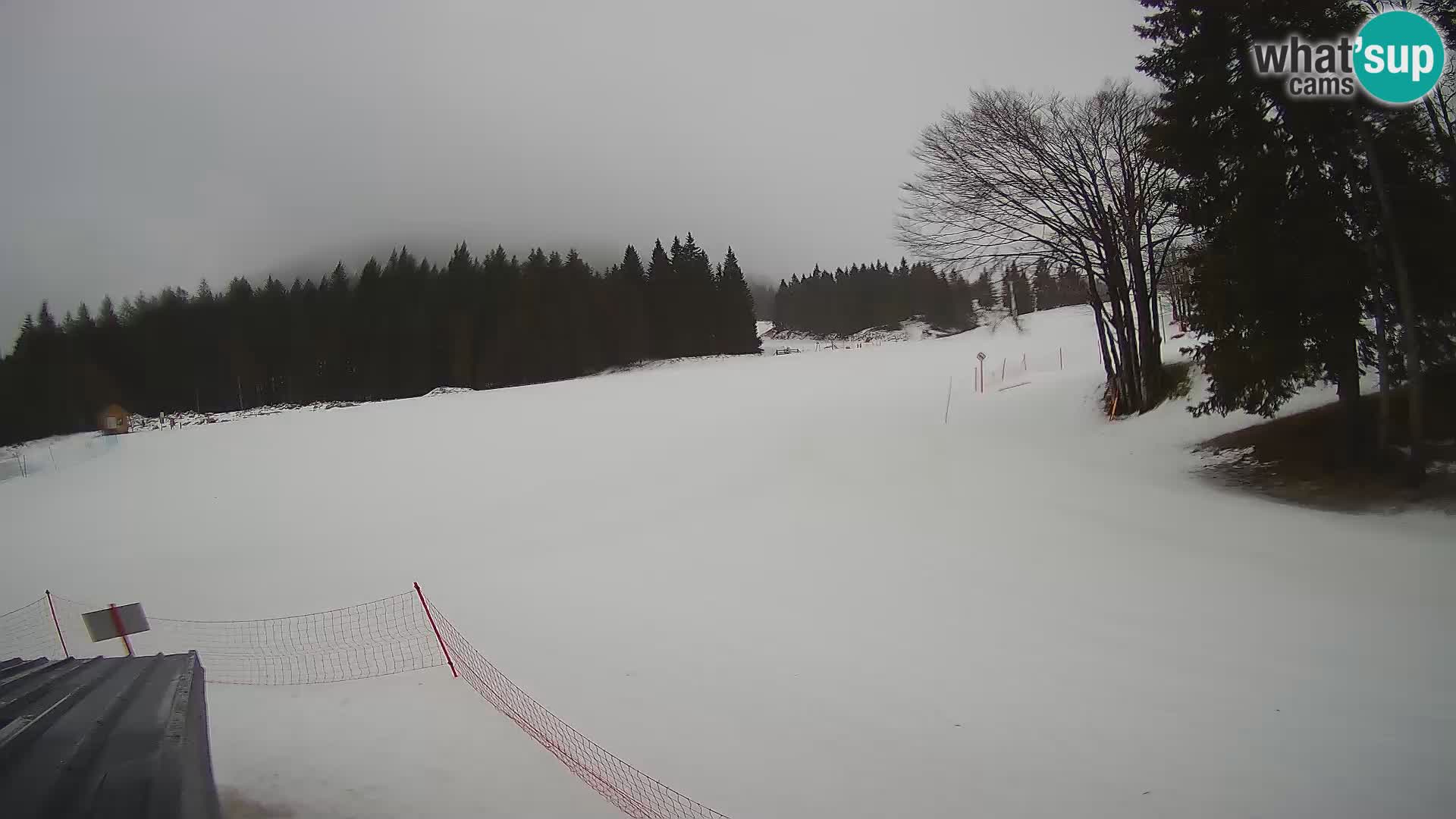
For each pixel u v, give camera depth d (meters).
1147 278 21.12
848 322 83.50
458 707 5.48
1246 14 10.60
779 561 9.82
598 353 57.50
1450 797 3.63
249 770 4.28
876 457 16.95
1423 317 10.66
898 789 4.04
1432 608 6.32
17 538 16.72
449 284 64.19
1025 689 5.34
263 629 8.96
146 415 54.19
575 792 4.05
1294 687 5.05
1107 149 17.61
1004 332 51.50
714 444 20.73
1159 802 3.77
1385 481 10.01
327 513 16.78
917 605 7.55
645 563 10.34
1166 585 7.57
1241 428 13.92
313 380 58.22
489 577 10.45
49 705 2.93
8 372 50.56
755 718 5.09
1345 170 10.36
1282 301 10.51
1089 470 13.73
